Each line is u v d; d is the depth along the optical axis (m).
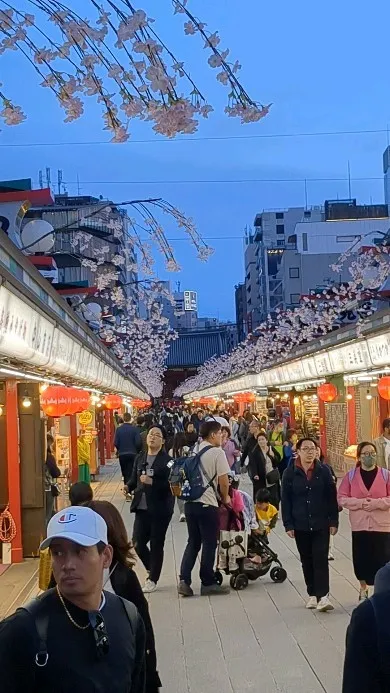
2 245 7.63
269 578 10.97
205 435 10.16
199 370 91.19
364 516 8.87
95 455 26.11
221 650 7.64
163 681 6.79
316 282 60.53
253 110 4.77
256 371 35.19
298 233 61.88
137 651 3.23
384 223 61.06
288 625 8.43
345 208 62.72
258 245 91.00
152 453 10.27
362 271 25.22
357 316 29.36
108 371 22.02
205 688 6.60
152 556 10.16
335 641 7.80
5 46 4.55
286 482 9.13
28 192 12.30
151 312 39.62
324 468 9.08
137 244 20.78
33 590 10.57
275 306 73.12
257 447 15.37
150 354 46.91
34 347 9.87
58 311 12.77
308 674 6.87
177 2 4.43
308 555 9.09
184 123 4.78
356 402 22.00
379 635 2.82
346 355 17.50
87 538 3.05
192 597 9.87
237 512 10.26
